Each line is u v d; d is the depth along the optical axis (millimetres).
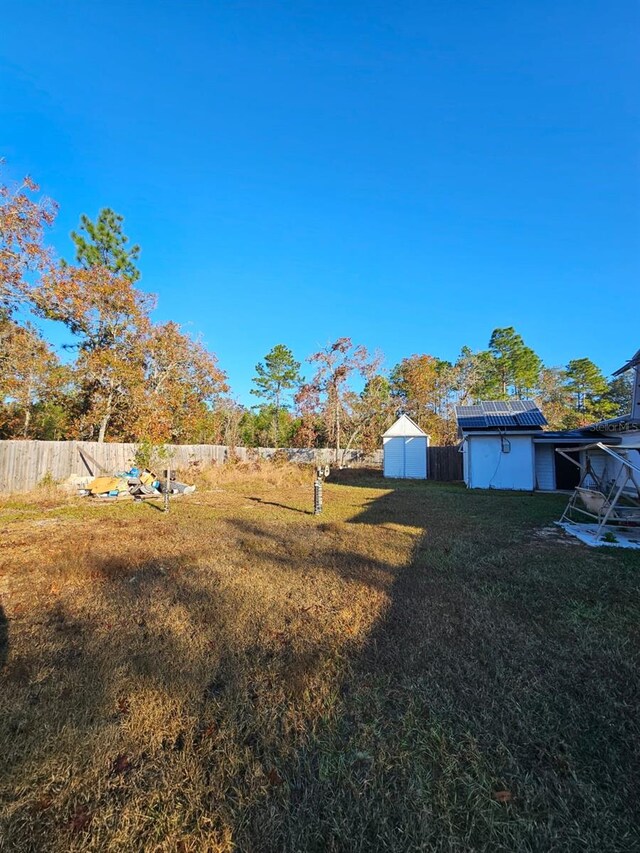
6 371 14477
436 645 2949
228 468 18250
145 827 1553
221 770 1816
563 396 39312
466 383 36250
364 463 27359
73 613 3516
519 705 2234
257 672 2596
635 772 1779
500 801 1646
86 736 2002
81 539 6262
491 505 10586
